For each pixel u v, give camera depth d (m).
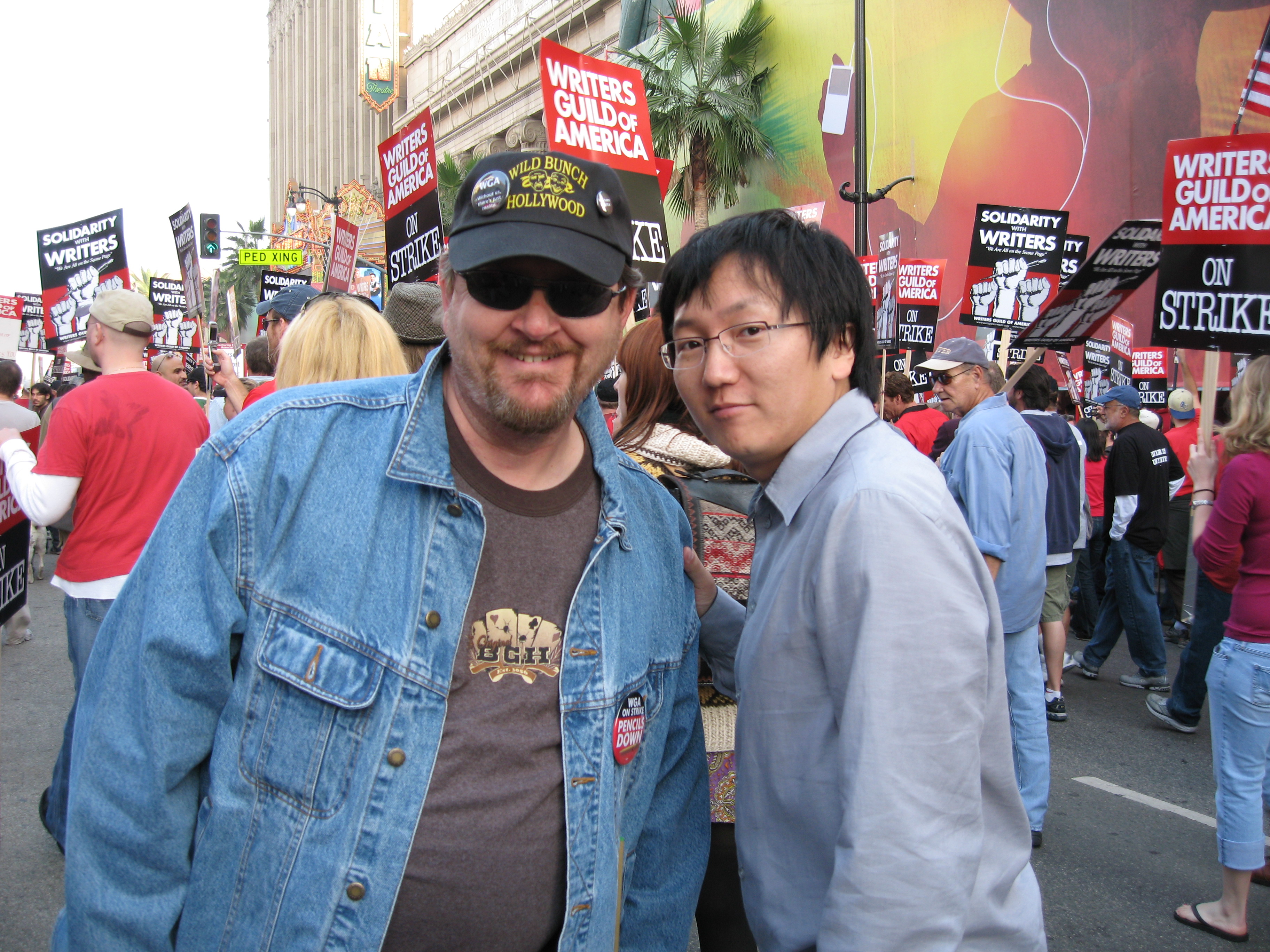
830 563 1.15
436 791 1.13
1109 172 11.80
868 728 1.07
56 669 5.50
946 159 14.17
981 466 3.37
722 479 1.88
